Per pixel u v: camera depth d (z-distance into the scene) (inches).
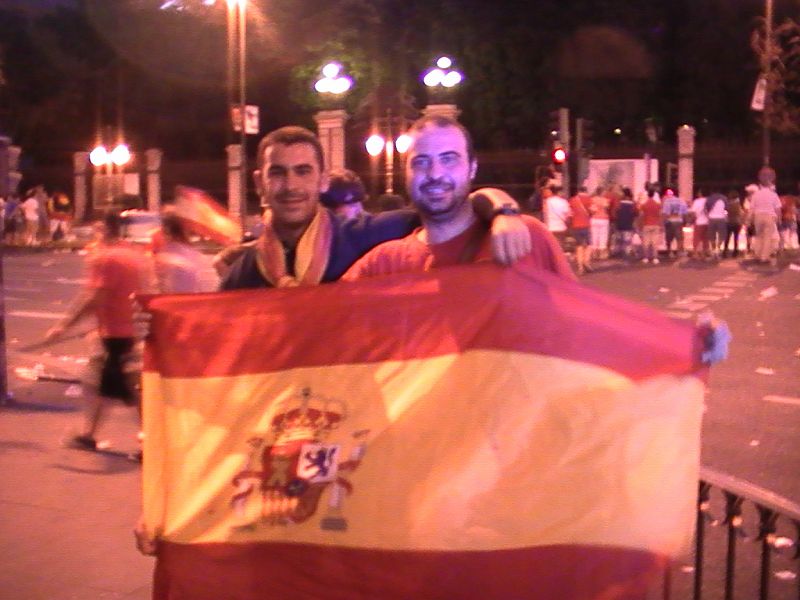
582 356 106.7
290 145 124.8
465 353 107.4
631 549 105.2
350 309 110.6
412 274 109.4
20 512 221.0
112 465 256.5
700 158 1355.8
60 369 389.4
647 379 107.0
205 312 115.0
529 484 105.0
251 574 110.1
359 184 187.0
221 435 113.0
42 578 185.9
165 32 1525.6
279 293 113.5
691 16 1422.2
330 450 108.4
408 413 107.5
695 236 885.2
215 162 1459.2
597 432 105.7
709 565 189.2
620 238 897.5
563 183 872.3
